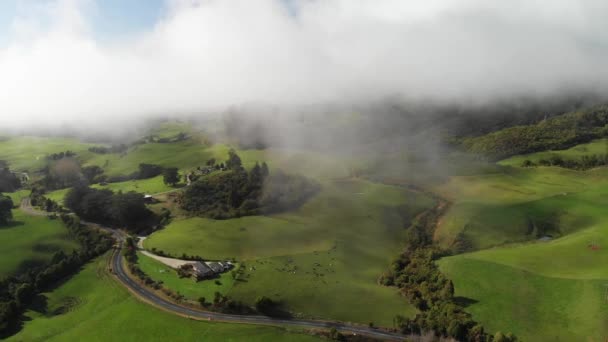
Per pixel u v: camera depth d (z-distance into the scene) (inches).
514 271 6811.0
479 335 5290.4
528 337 5344.5
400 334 5625.0
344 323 5812.0
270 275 6894.7
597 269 6678.2
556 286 6289.4
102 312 6067.9
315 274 7081.7
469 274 6855.3
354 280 7096.5
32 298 6535.4
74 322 5944.9
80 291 6752.0
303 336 5413.4
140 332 5511.8
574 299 5930.1
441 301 6131.9
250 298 6225.4
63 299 6545.3
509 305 5984.3
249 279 6737.2
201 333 5433.1
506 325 5585.6
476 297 6240.2
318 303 6225.4
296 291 6461.6
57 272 7111.2
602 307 5615.2
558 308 5826.8
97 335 5531.5
